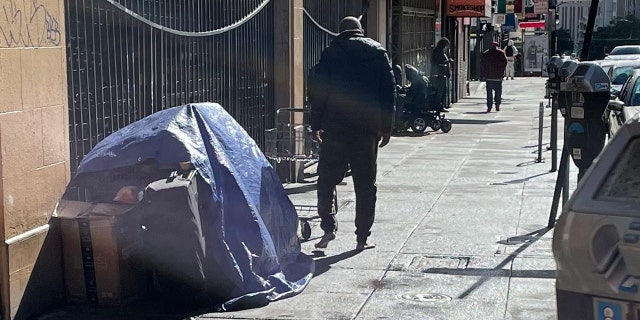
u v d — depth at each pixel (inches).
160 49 369.1
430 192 480.7
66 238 279.0
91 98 314.2
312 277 311.0
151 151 277.6
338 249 350.9
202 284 272.1
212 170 284.5
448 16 1164.5
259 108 495.5
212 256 275.6
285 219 323.6
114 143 283.9
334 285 301.0
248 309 276.4
